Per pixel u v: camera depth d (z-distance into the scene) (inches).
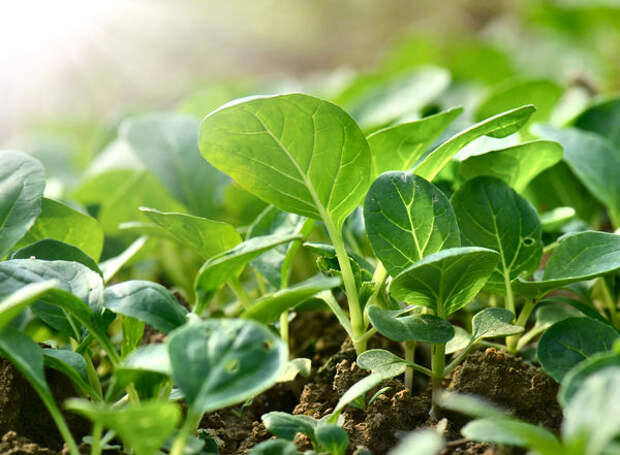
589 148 28.9
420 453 21.5
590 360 22.6
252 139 24.7
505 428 22.0
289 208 25.4
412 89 35.1
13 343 23.1
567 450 21.5
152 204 31.8
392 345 27.6
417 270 24.0
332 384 26.1
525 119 25.3
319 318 29.0
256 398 26.8
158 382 23.7
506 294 25.8
